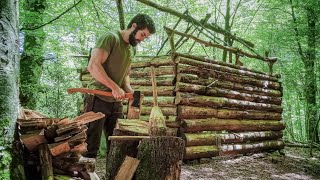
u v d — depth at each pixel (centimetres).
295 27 1091
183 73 616
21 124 266
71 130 271
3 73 257
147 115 629
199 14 1327
